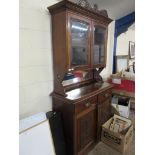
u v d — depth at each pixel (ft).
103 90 6.52
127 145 6.48
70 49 5.03
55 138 5.19
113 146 6.49
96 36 6.37
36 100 5.48
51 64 5.76
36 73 5.32
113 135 6.40
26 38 4.85
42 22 5.24
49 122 5.05
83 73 7.06
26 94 5.14
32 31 4.99
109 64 10.55
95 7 6.02
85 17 5.38
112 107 8.49
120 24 10.19
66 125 5.48
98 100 6.31
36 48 5.18
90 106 5.85
